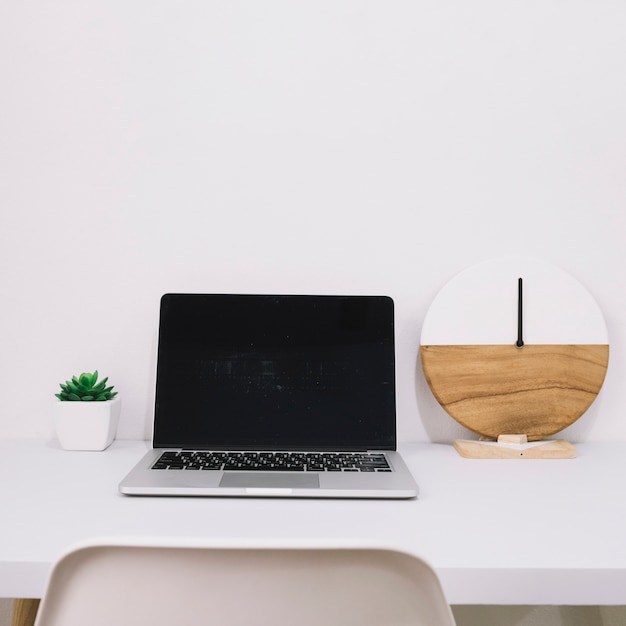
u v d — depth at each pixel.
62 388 1.06
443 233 1.12
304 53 1.12
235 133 1.12
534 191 1.12
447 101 1.12
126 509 0.77
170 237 1.12
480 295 1.09
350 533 0.70
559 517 0.76
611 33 1.12
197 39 1.11
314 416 1.01
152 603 0.47
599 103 1.12
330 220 1.12
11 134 1.11
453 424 1.13
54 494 0.82
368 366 1.03
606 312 1.13
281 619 0.48
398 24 1.12
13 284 1.11
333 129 1.12
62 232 1.11
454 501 0.81
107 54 1.11
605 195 1.13
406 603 0.48
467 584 0.62
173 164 1.12
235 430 1.01
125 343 1.12
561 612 1.19
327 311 1.04
